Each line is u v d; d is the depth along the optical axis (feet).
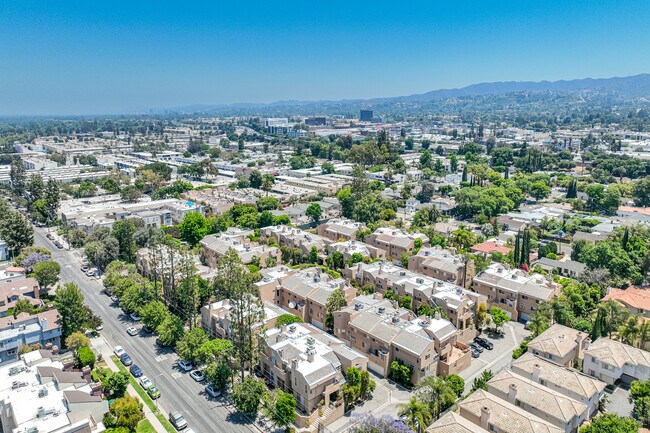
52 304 422.00
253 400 289.74
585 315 411.75
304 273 460.55
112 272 476.95
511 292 433.89
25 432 236.63
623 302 419.13
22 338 353.31
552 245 590.55
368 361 351.25
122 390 306.55
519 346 385.50
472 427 251.19
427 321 352.49
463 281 467.11
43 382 288.92
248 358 332.60
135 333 401.08
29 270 504.84
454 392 303.27
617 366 318.45
